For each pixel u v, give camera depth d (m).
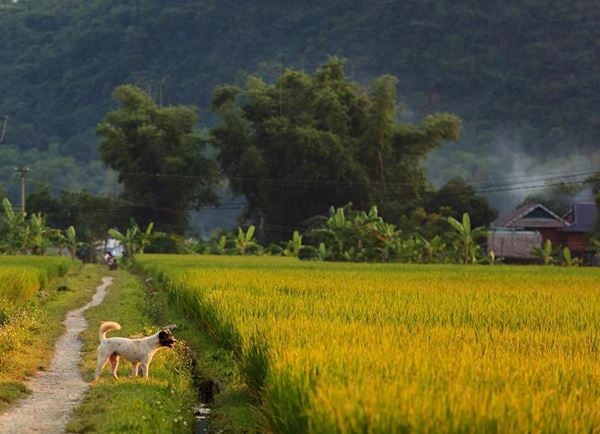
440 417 11.03
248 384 18.47
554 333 20.41
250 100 117.12
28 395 18.91
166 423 15.72
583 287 36.91
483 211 111.94
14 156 193.75
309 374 13.20
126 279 66.88
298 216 111.62
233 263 62.59
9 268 42.72
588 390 13.31
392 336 17.86
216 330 25.03
